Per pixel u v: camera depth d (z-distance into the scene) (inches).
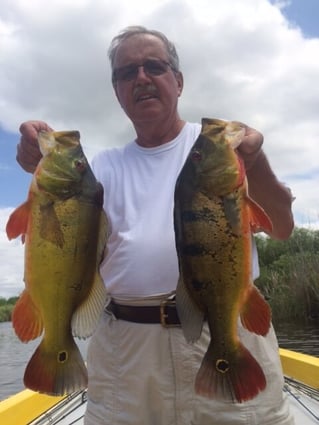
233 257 25.8
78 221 26.6
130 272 29.0
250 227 26.2
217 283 25.8
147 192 30.6
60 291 26.0
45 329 25.5
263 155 28.3
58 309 25.9
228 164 26.0
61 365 25.2
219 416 27.5
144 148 32.2
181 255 26.3
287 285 239.6
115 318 29.9
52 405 46.4
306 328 208.2
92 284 27.0
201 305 26.0
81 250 26.6
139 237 29.4
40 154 27.9
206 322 26.8
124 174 31.9
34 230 26.0
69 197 26.6
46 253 26.0
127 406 29.0
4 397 127.5
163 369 28.4
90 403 31.0
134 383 28.8
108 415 29.5
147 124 31.4
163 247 28.8
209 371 25.1
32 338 25.5
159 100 31.1
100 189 27.9
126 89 31.6
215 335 25.6
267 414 28.0
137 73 31.1
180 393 28.2
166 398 28.3
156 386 28.4
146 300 28.6
